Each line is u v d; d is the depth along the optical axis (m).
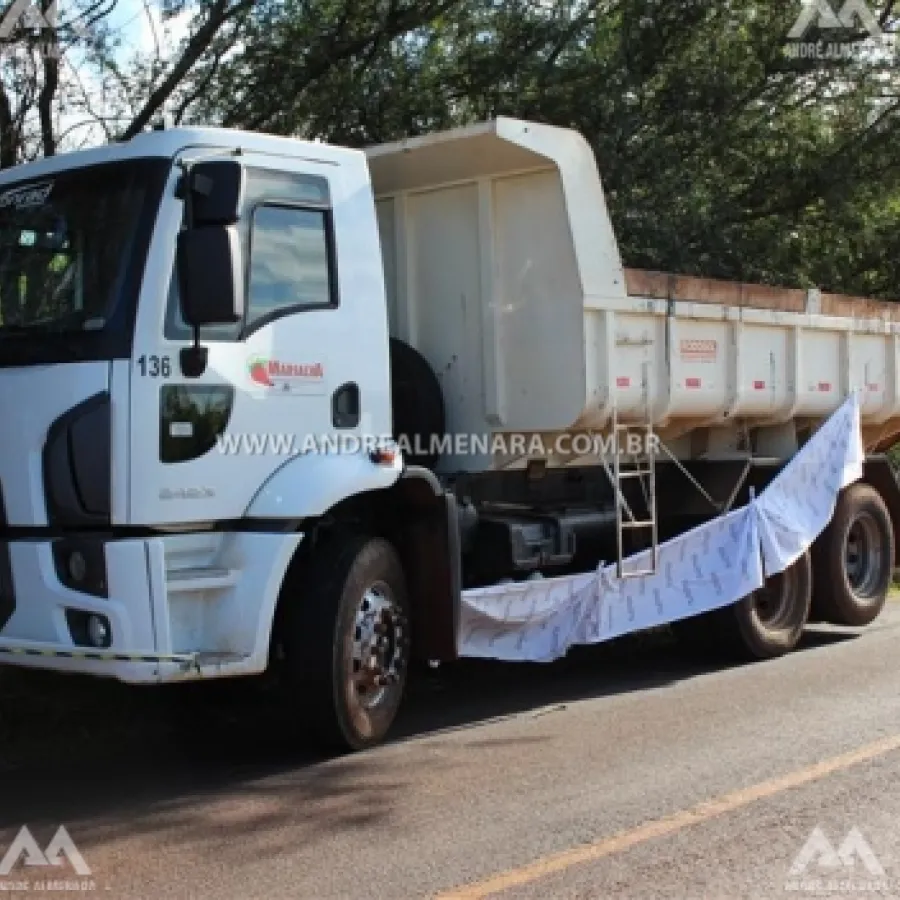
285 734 7.12
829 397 9.94
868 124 16.36
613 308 7.80
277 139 6.36
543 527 7.96
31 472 5.82
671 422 8.73
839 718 7.23
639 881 4.68
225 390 5.98
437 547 6.88
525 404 7.81
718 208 14.77
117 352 5.70
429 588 6.91
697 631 9.27
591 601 8.04
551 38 13.14
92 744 6.96
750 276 15.30
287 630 6.40
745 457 9.33
